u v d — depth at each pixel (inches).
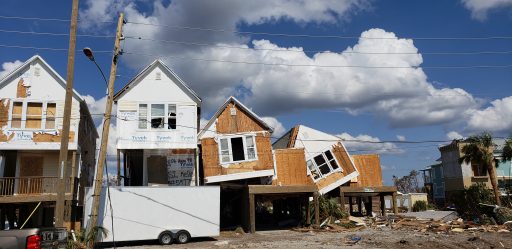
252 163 1165.7
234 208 1412.4
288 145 1407.5
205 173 1137.4
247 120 1198.9
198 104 1160.8
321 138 1379.2
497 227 1087.0
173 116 1117.1
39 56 1091.9
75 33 714.8
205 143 1159.6
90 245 654.5
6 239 432.5
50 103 1089.4
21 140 1055.6
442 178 2333.9
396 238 893.8
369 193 1465.3
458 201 1464.1
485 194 1438.2
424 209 2020.2
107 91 692.1
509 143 1552.7
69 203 1024.9
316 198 1136.8
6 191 1043.3
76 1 719.1
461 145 2043.6
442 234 976.3
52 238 469.1
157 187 898.1
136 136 1081.4
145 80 1120.2
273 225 1362.0
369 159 1470.2
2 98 1063.6
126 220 866.8
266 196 1259.8
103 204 860.6
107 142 676.7
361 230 1101.1
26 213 1150.3
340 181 1349.7
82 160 1267.2
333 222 1185.4
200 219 911.7
